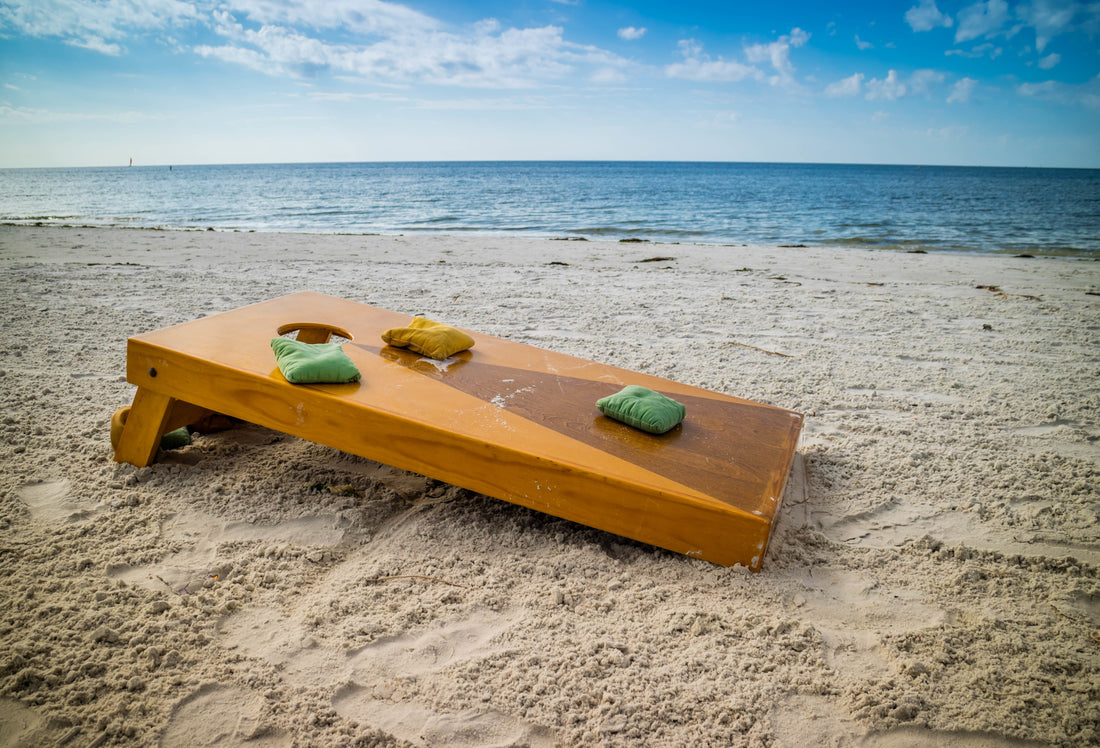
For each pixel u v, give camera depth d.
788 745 1.53
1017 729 1.59
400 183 59.25
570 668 1.76
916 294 8.04
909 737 1.57
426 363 3.10
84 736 1.50
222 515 2.50
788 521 2.61
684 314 6.54
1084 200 37.78
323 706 1.61
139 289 6.88
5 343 4.66
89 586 2.02
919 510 2.72
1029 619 2.01
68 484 2.67
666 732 1.56
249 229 19.12
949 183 68.19
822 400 4.06
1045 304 7.47
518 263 10.23
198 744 1.49
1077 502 2.78
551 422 2.61
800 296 7.72
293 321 3.40
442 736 1.53
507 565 2.25
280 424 2.59
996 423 3.74
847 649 1.87
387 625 1.91
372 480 2.84
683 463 2.41
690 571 2.20
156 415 2.79
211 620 1.90
